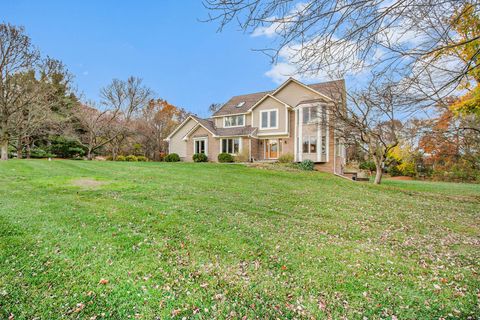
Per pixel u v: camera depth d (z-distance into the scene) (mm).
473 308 2805
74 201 6574
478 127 7473
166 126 33656
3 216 5086
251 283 3262
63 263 3473
